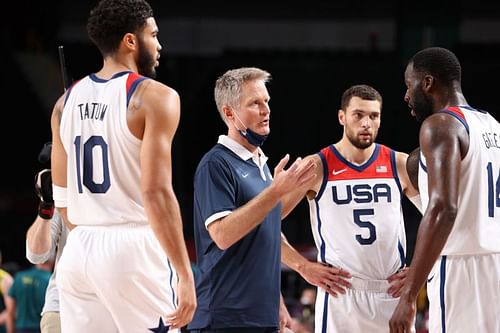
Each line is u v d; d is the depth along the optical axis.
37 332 24.30
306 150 48.78
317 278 14.88
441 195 10.68
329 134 48.81
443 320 11.55
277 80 49.66
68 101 10.85
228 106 12.84
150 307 10.43
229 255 12.23
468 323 11.41
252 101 12.62
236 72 12.88
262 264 12.29
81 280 10.50
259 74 12.81
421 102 12.05
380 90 48.53
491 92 47.72
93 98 10.62
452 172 10.82
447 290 11.52
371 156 15.22
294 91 49.34
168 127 10.23
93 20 10.82
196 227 12.70
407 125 47.75
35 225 13.00
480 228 11.41
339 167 15.14
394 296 14.79
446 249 11.53
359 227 14.90
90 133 10.55
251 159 12.76
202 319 12.30
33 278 24.34
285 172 11.42
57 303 14.51
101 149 10.48
